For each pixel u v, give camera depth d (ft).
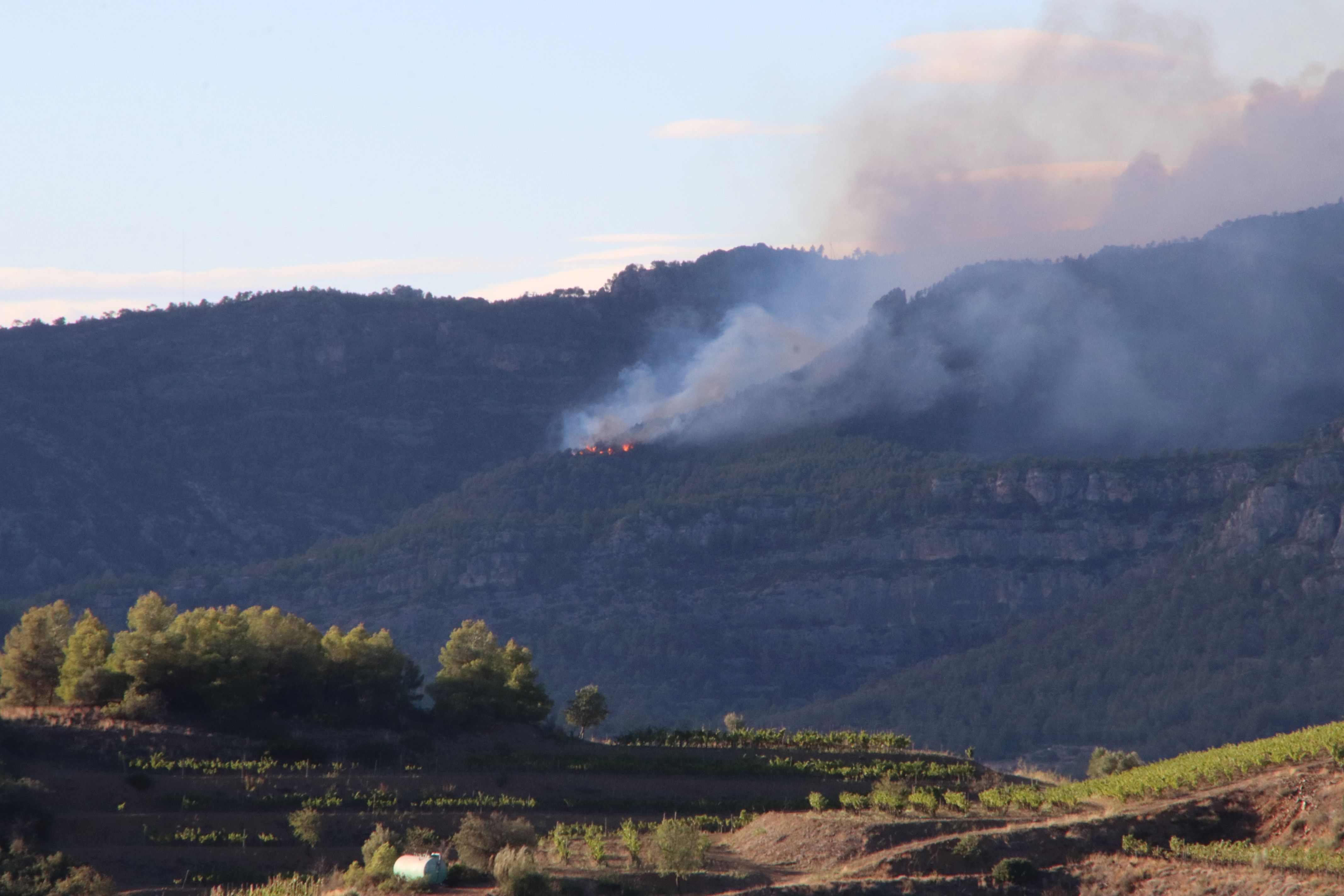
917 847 450.30
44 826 493.77
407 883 434.30
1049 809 517.96
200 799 546.26
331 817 542.57
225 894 452.76
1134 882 416.46
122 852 491.31
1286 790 450.30
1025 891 422.00
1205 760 515.91
